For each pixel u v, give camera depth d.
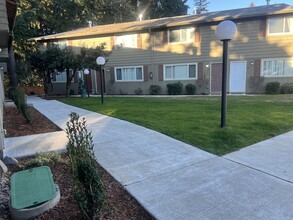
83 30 20.44
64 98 14.81
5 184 3.09
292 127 5.64
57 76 19.91
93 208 2.23
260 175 3.28
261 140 4.79
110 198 2.80
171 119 6.79
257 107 8.60
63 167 3.60
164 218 2.40
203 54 16.27
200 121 6.32
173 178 3.26
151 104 10.46
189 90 16.64
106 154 4.21
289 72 14.60
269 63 14.94
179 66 17.05
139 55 18.05
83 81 18.59
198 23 15.81
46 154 3.92
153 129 5.78
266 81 15.14
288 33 14.24
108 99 13.42
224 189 2.93
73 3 24.03
